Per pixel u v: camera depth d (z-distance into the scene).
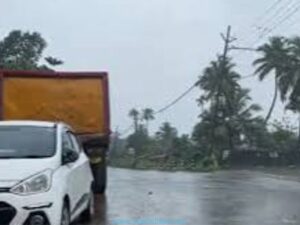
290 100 72.19
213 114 74.81
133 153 101.94
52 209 10.66
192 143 77.75
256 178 36.75
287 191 24.09
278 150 70.81
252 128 75.94
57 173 11.20
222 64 69.19
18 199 10.46
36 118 19.77
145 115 124.50
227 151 71.50
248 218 15.12
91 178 14.39
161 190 23.53
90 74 20.05
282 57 72.75
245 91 77.19
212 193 22.45
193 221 14.47
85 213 14.04
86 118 20.03
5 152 11.70
